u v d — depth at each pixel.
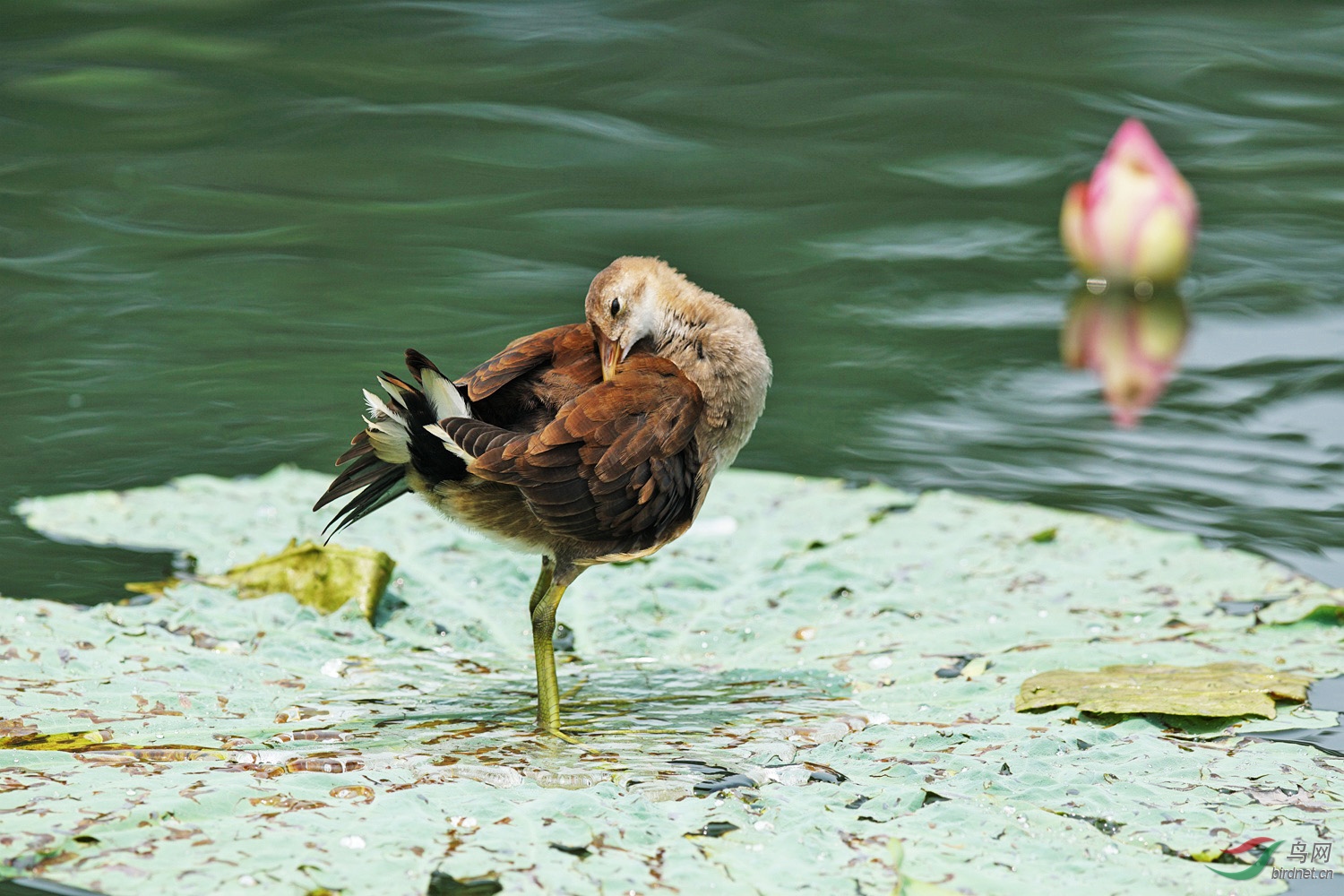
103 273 15.57
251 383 13.31
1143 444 12.45
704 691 8.20
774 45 21.94
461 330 14.34
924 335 15.03
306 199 17.61
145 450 11.97
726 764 7.05
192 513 10.57
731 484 11.45
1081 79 20.75
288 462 11.81
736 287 15.92
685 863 6.03
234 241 16.48
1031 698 7.82
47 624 8.56
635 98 20.36
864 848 6.18
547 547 8.15
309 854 6.02
